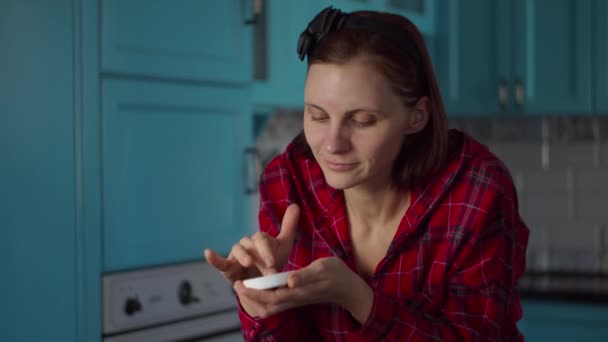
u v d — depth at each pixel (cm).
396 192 111
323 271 90
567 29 298
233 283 100
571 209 333
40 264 184
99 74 195
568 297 276
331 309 102
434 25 318
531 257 337
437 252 108
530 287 287
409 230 107
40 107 184
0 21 178
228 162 229
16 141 180
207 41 221
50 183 186
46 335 186
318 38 98
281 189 117
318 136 97
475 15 313
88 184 193
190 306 216
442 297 107
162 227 210
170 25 211
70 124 190
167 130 211
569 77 298
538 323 281
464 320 103
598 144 329
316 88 95
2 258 178
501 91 307
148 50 205
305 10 262
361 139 95
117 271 199
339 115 94
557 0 299
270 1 249
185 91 216
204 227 221
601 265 328
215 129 225
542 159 337
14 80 180
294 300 90
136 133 203
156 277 207
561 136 334
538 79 303
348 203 114
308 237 116
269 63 249
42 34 185
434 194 108
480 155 110
